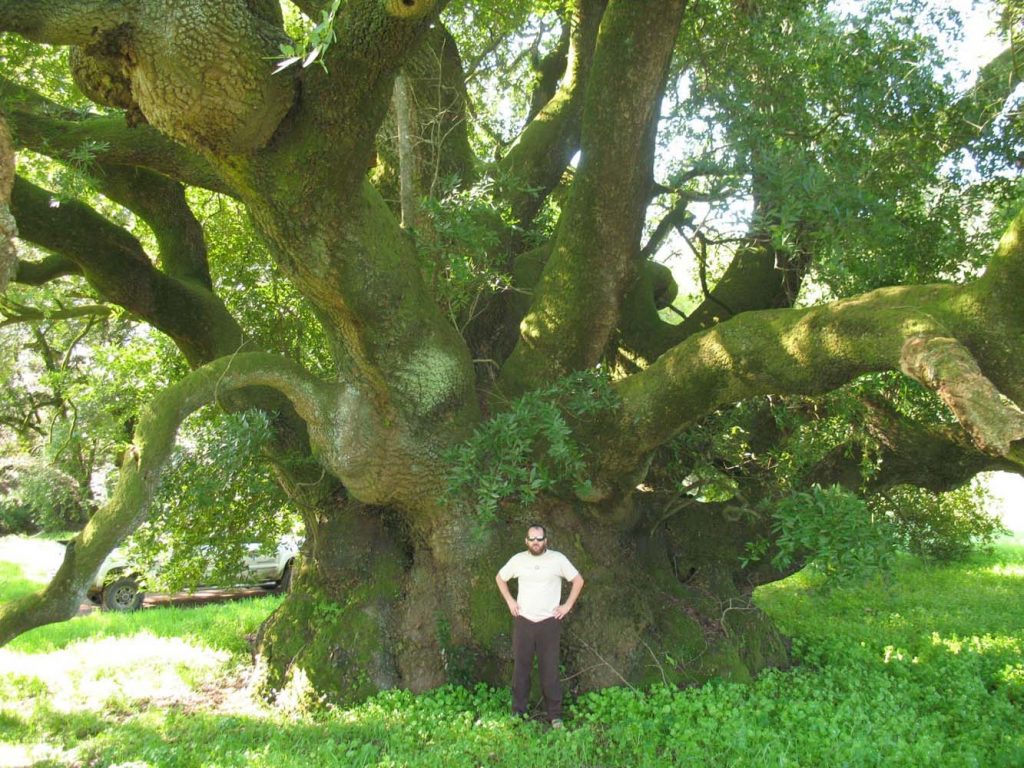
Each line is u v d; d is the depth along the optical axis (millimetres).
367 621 7215
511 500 7336
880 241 6395
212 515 8641
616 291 6793
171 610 12195
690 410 6148
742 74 7188
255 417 7059
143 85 4312
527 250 9250
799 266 8195
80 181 6617
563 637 7027
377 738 5977
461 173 8180
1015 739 5781
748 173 6465
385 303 5785
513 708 6477
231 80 4199
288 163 4758
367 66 4430
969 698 6801
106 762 5477
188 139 4551
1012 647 8688
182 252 8633
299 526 10602
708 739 5586
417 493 6930
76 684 7719
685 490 7695
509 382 7215
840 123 7090
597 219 6406
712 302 8750
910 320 4426
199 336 8078
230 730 6230
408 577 7473
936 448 8031
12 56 8562
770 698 6762
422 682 7012
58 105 7270
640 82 5777
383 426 6477
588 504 7312
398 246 5883
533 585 6461
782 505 5852
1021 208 4480
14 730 6242
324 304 5762
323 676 7000
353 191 5117
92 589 13539
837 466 8414
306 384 6457
